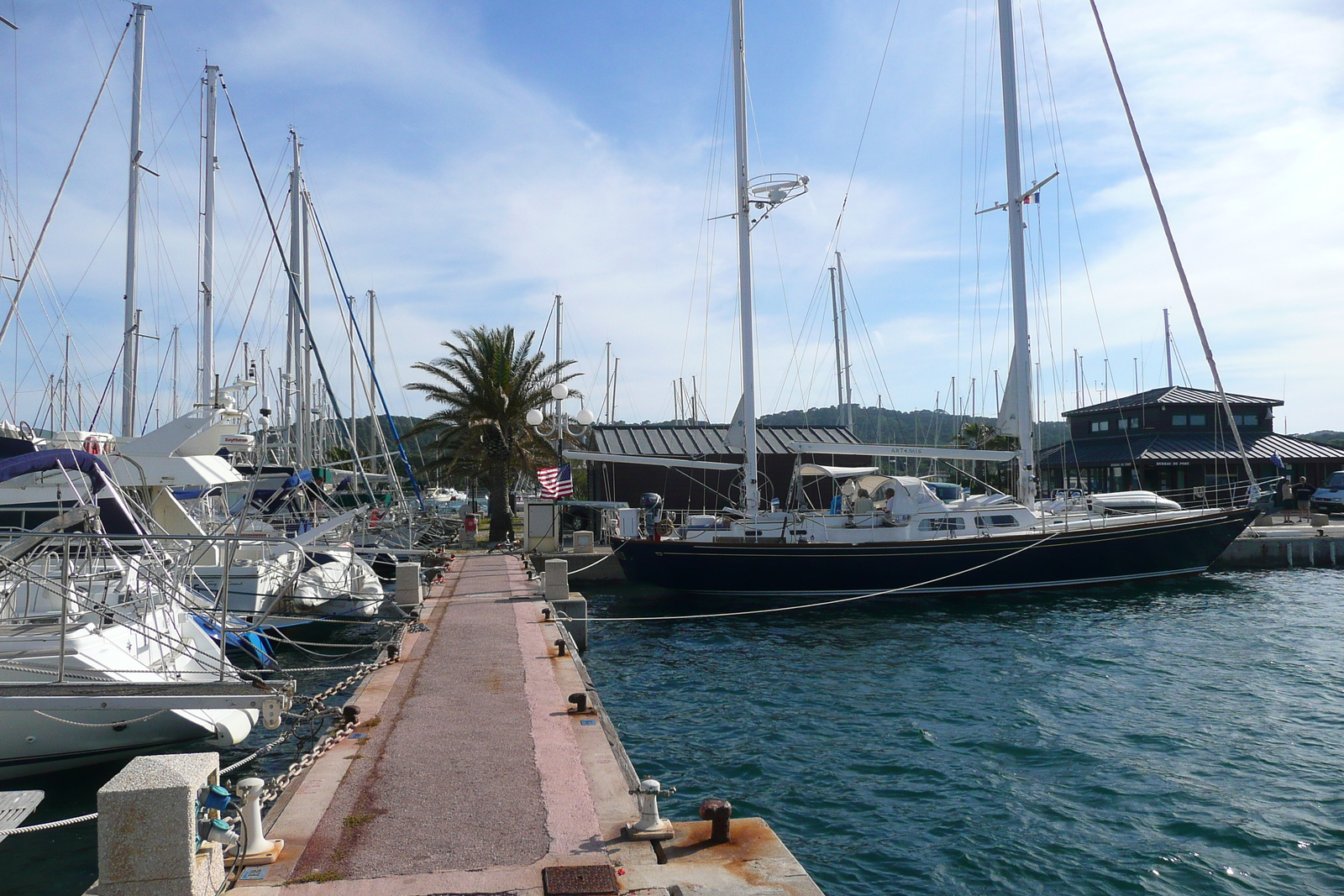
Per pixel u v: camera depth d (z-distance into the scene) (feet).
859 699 44.19
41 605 37.11
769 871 17.97
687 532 77.46
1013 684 46.62
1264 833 27.50
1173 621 64.64
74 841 26.25
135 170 69.10
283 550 59.21
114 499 35.12
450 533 109.19
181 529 53.72
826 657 54.60
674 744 37.32
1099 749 35.55
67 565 28.45
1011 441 142.92
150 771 16.17
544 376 112.06
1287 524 113.19
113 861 15.43
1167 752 35.09
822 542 72.90
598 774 24.16
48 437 49.32
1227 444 132.46
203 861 16.22
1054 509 83.10
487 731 28.48
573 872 17.84
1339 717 39.75
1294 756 34.58
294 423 104.22
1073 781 32.12
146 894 15.44
